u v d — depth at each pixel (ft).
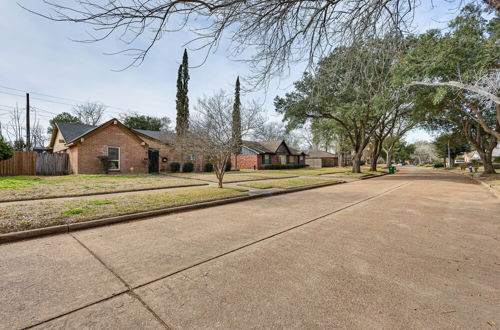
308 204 24.26
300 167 126.31
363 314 6.64
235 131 33.42
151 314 6.64
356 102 50.06
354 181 53.16
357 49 12.81
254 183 40.63
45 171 51.60
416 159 264.31
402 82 25.88
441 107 53.21
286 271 9.31
